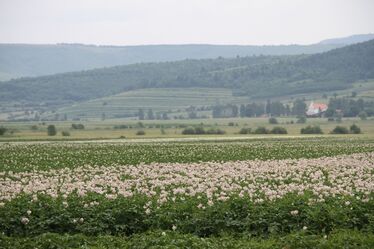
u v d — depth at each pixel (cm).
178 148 10788
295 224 3409
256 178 5406
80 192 4197
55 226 3459
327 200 3862
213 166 6825
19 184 4869
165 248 2859
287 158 8544
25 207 3625
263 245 2962
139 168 6619
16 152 9731
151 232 3272
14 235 3372
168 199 4069
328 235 3212
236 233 3306
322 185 4700
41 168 6950
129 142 14300
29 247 2980
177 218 3541
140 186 4941
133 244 3030
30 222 3462
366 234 3219
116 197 4006
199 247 2906
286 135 19962
